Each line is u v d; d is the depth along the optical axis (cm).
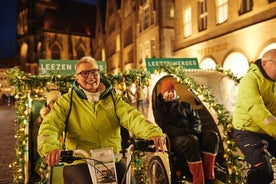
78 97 336
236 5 1560
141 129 316
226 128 556
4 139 1245
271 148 423
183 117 546
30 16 7306
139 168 596
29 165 568
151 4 2758
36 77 606
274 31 1326
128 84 678
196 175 490
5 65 7375
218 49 1719
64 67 764
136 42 3178
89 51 7662
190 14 2027
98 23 5594
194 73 775
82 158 289
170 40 2600
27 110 571
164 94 549
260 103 387
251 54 1468
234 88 742
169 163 507
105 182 283
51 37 7088
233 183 526
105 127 338
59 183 380
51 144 291
